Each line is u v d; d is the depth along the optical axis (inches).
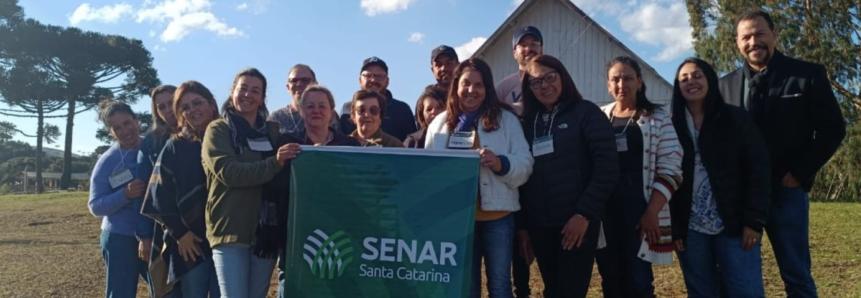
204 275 160.2
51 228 476.1
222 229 147.3
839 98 743.7
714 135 150.6
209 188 151.4
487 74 152.9
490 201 147.7
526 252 167.9
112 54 1681.8
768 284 229.6
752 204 147.6
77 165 2182.6
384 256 131.3
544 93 153.3
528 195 153.1
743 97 166.9
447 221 130.6
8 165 2068.2
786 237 159.6
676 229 154.9
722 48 780.6
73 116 1679.4
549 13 856.9
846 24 722.8
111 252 176.9
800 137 157.2
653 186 152.3
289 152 136.7
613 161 146.4
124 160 180.7
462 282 129.3
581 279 147.4
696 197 153.5
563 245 146.7
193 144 160.4
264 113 163.2
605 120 149.2
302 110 163.2
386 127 227.5
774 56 162.1
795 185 158.7
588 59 845.8
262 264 154.0
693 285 155.2
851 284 223.6
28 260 324.8
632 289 159.6
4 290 254.7
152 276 168.1
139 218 176.4
